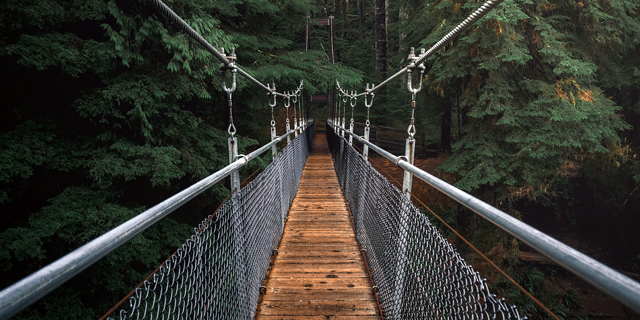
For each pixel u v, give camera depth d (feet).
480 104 30.35
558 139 27.68
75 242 14.25
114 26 16.90
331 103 60.75
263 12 32.53
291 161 18.35
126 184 18.07
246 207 7.20
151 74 18.20
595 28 30.37
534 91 29.78
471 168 31.76
